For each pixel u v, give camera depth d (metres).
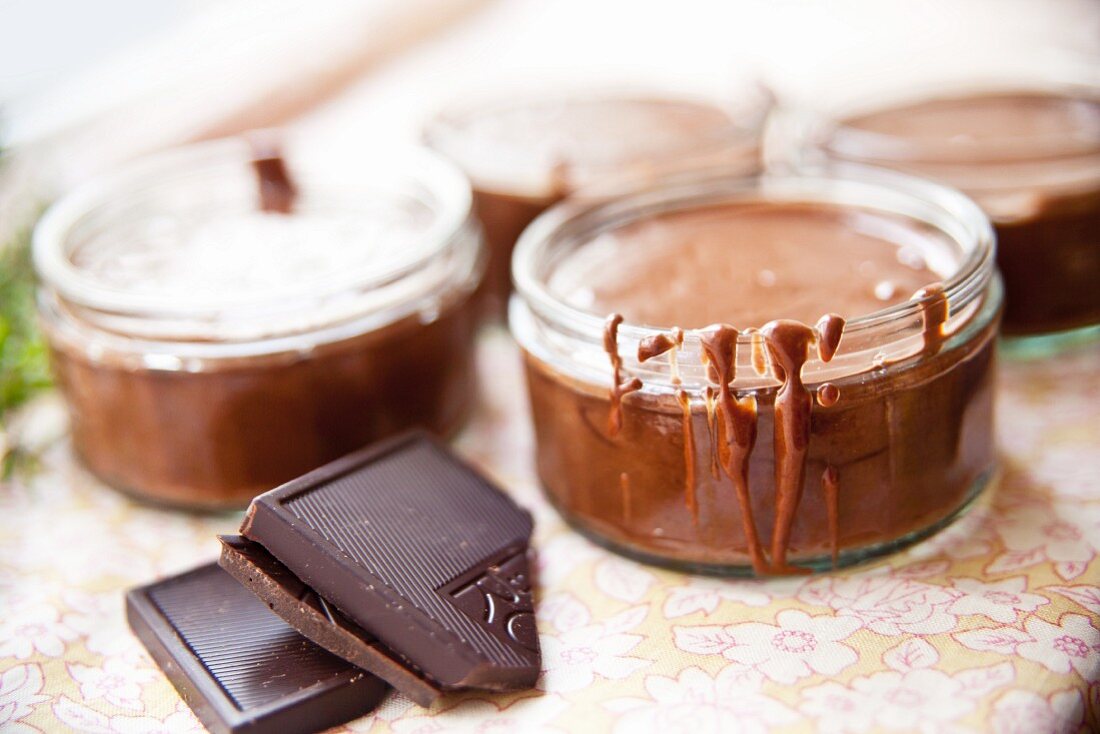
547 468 0.43
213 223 0.46
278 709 0.38
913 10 0.63
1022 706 0.37
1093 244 0.45
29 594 0.42
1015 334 0.46
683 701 0.38
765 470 0.39
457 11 0.64
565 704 0.38
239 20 0.58
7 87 0.50
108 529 0.44
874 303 0.41
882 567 0.41
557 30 0.63
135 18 0.54
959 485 0.41
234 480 0.43
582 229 0.45
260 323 0.42
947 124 0.49
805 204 0.45
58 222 0.45
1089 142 0.46
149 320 0.42
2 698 0.39
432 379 0.44
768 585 0.41
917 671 0.38
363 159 0.48
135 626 0.40
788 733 0.37
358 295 0.42
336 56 0.58
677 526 0.40
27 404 0.47
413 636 0.38
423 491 0.41
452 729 0.38
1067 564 0.40
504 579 0.40
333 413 0.43
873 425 0.39
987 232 0.41
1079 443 0.43
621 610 0.40
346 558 0.39
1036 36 0.56
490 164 0.49
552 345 0.41
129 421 0.43
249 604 0.40
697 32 0.63
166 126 0.53
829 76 0.56
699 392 0.39
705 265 0.43
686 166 0.48
